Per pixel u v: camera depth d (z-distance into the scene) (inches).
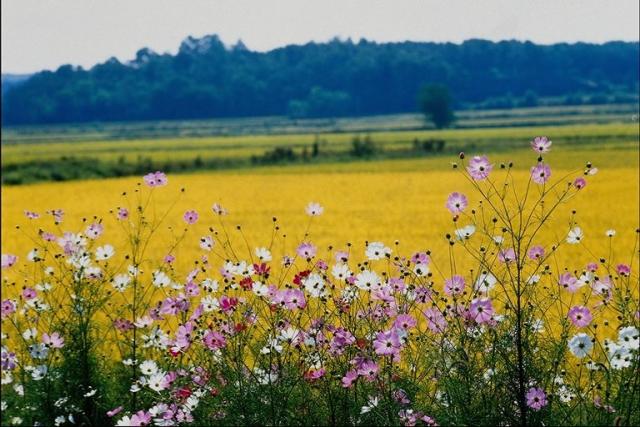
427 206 1072.8
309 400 202.4
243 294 228.4
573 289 208.8
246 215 1047.0
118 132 5364.2
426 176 1611.7
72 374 258.5
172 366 242.2
